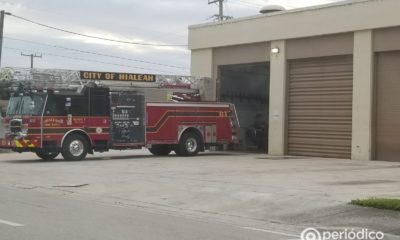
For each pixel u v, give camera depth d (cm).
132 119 2483
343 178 1595
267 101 3316
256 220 1048
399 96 2323
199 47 3152
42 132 2216
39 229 877
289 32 2695
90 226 919
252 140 3209
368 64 2391
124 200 1297
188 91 2947
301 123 2686
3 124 2306
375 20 2361
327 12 2534
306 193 1265
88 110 2339
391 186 1398
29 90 2242
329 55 2550
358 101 2428
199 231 904
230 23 2986
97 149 2378
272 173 1748
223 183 1480
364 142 2400
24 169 1919
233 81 3162
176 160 2356
